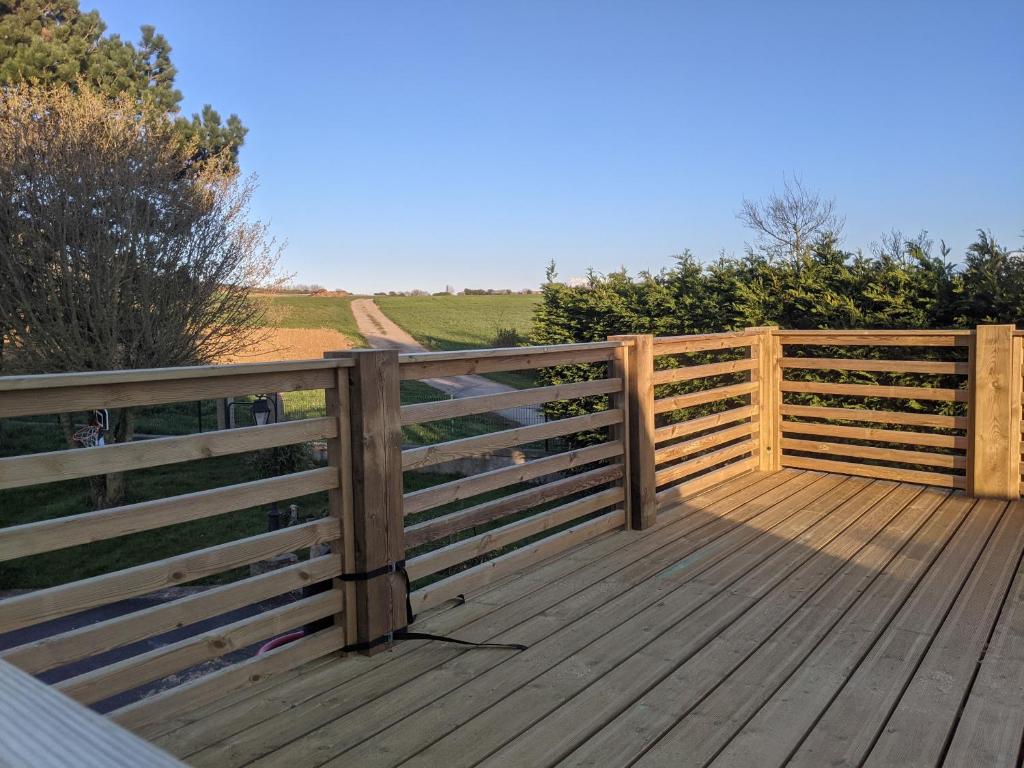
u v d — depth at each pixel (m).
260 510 9.56
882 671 2.64
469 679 2.60
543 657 2.77
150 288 9.58
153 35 13.70
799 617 3.13
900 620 3.08
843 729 2.26
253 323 11.29
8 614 1.89
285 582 2.59
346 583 2.78
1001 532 4.30
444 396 15.49
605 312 8.41
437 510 9.16
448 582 3.30
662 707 2.40
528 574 3.69
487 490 3.51
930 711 2.36
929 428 6.03
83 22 13.17
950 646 2.84
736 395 5.75
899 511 4.78
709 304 7.29
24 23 12.87
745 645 2.86
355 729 2.27
